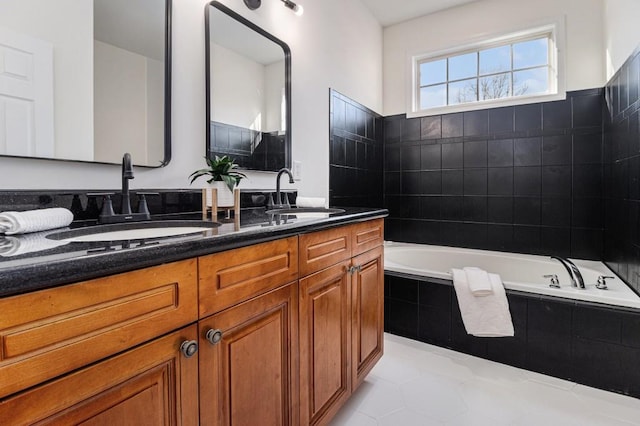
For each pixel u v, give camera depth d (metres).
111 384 0.58
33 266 0.48
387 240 3.33
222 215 1.38
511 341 1.88
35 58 0.99
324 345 1.23
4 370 0.46
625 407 1.52
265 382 0.95
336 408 1.31
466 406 1.53
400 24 3.23
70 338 0.53
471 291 1.95
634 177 1.87
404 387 1.67
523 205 2.76
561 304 1.75
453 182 3.03
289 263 1.04
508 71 2.85
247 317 0.88
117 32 1.20
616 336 1.62
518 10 2.72
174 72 1.40
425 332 2.15
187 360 0.72
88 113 1.11
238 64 1.70
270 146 1.91
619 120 2.13
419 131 3.16
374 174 3.16
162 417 0.67
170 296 0.68
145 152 1.29
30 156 0.98
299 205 1.87
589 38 2.49
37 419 0.49
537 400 1.57
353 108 2.79
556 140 2.62
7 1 0.94
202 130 1.52
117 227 1.03
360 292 1.49
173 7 1.39
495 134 2.85
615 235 2.21
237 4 1.70
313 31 2.27
